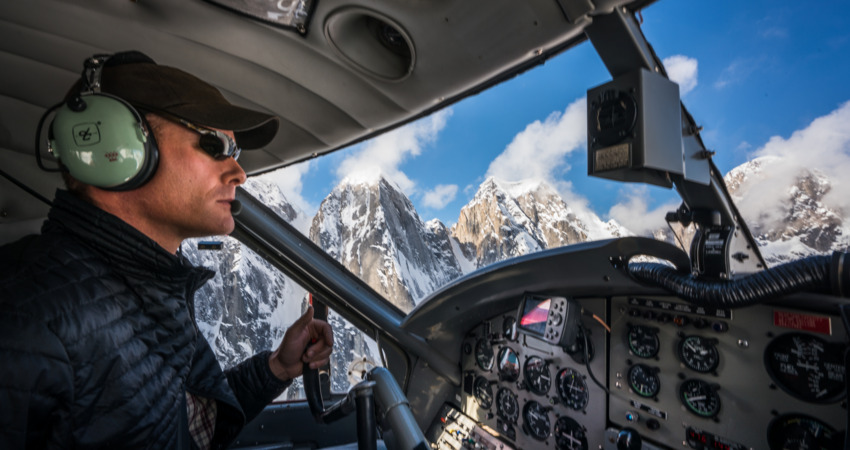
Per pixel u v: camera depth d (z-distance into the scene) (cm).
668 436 198
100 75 74
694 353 190
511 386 272
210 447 117
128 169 72
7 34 164
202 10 142
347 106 184
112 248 73
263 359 137
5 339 55
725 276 165
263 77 177
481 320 291
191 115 76
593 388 229
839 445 149
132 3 143
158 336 78
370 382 118
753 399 171
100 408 65
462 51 133
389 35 144
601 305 226
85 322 64
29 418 57
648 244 182
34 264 65
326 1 128
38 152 76
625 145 129
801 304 154
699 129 149
